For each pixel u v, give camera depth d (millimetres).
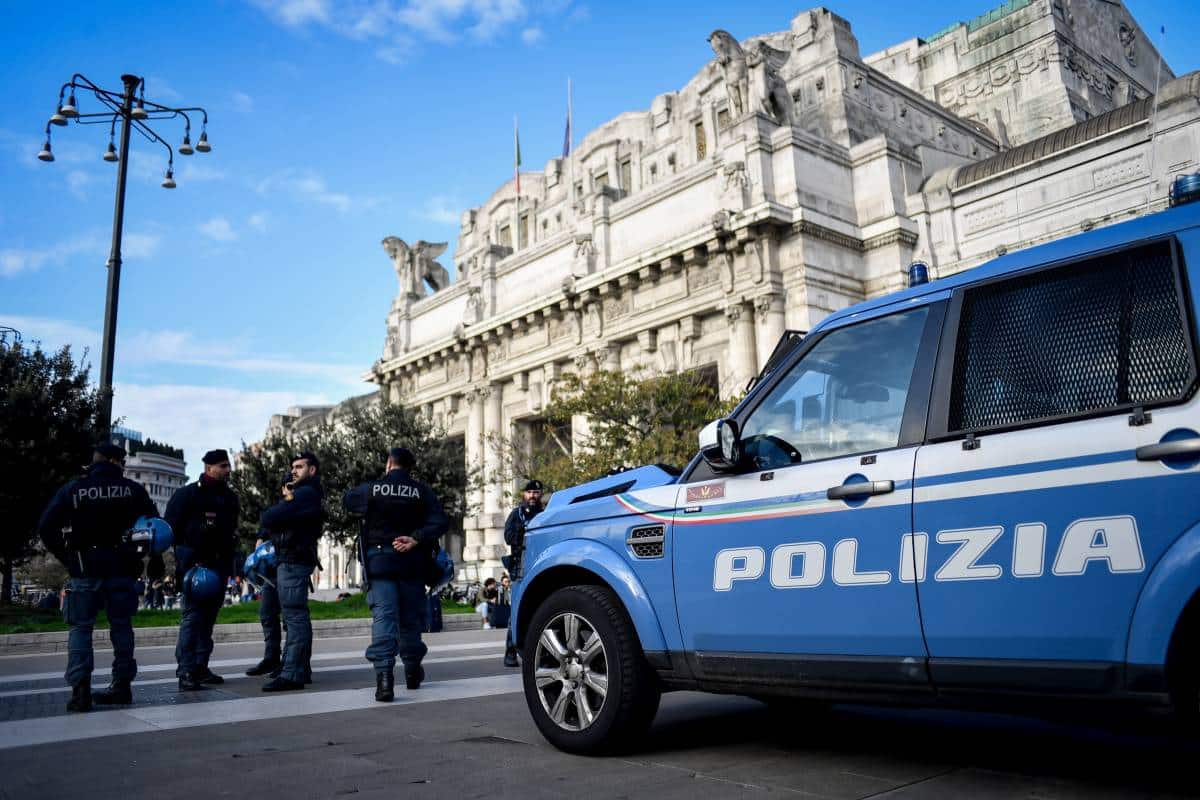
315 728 6512
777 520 4703
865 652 4262
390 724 6637
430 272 58094
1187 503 3369
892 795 4148
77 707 7516
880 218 34406
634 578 5309
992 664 3838
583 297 40406
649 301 38000
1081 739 5484
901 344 4617
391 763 5223
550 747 5621
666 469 5715
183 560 9172
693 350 36406
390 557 8148
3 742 6074
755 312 33469
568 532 5875
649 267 37219
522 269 46531
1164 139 28641
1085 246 4070
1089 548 3600
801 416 4934
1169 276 3721
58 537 7707
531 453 40875
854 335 4891
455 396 50531
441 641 18047
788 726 6172
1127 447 3570
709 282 35312
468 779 4766
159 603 32625
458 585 43844
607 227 41125
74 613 7641
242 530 41156
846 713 6711
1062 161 31266
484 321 46500
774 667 4629
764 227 32625
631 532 5445
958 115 46844
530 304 43219
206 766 5223
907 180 35438
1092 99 45812
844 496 4434
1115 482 3574
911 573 4129
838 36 38281
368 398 61406
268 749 5727
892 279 33312
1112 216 29781
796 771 4719
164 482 154250
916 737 5668
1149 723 3486
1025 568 3768
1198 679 3363
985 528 3920
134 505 8023
